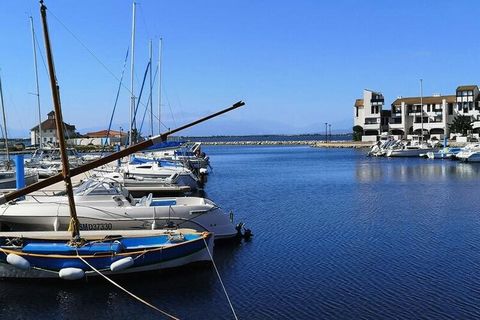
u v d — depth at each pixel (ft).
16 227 62.03
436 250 63.57
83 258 48.62
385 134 427.74
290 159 311.88
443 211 94.02
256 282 50.98
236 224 78.02
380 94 448.65
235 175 190.29
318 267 56.34
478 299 46.03
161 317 42.52
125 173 112.88
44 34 49.21
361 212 94.43
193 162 190.90
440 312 43.19
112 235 55.42
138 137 164.45
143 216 63.00
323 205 104.83
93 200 64.80
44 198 67.36
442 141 361.71
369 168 218.59
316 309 43.98
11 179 109.81
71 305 44.78
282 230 77.10
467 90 418.31
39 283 49.39
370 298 46.52
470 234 72.74
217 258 59.98
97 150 297.94
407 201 109.09
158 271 51.60
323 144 537.65
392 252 62.75
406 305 44.75
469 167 214.69
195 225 64.80
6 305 44.68
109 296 46.75
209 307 44.52
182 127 51.75
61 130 50.55
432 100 430.61
